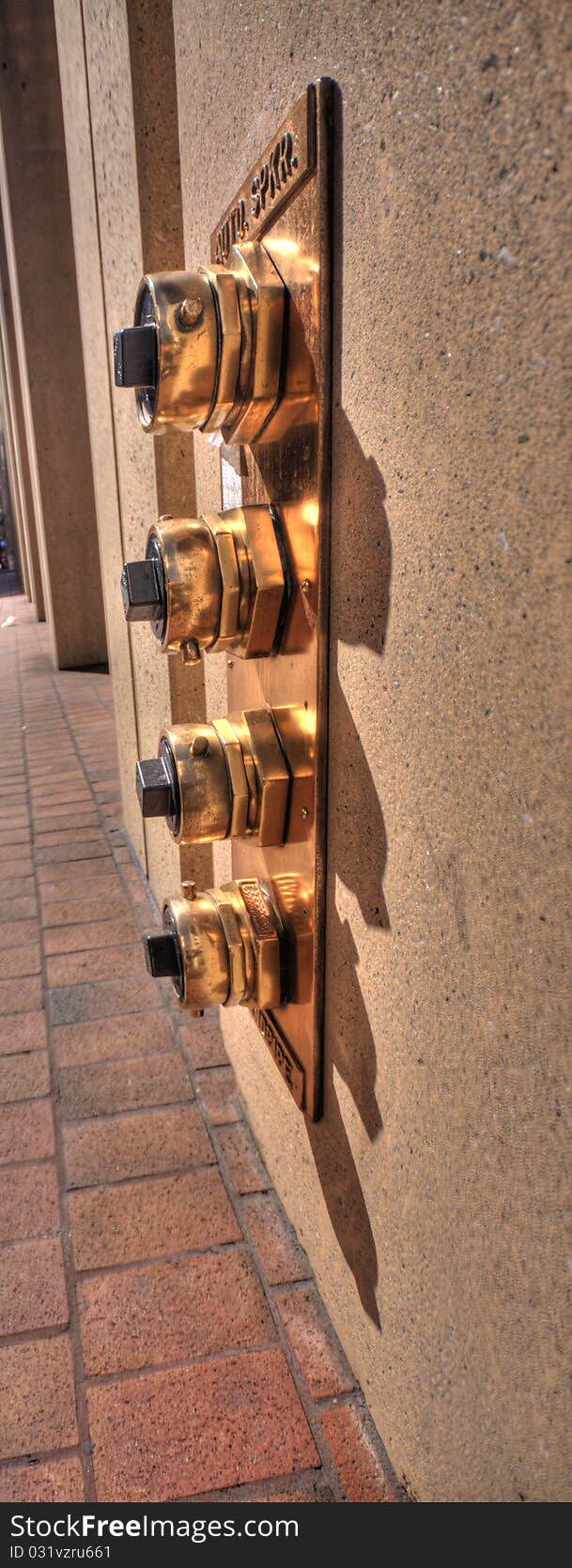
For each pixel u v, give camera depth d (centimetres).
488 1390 74
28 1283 142
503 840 62
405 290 67
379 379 74
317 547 90
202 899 122
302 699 101
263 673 117
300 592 98
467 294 58
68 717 535
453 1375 82
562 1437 62
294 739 105
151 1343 131
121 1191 161
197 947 115
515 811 60
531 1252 64
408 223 65
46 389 649
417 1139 85
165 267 190
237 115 107
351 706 89
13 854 323
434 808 73
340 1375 124
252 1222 152
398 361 70
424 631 71
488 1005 67
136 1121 179
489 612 61
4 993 230
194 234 139
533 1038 61
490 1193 70
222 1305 136
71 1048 205
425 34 60
